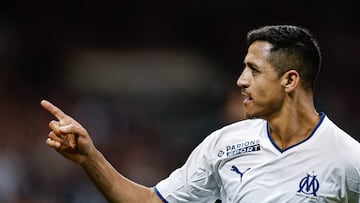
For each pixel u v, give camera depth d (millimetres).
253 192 14023
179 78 63094
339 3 69000
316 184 13766
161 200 14938
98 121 51000
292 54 13898
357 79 64500
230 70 64688
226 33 68125
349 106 60281
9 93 55031
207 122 27031
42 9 66500
